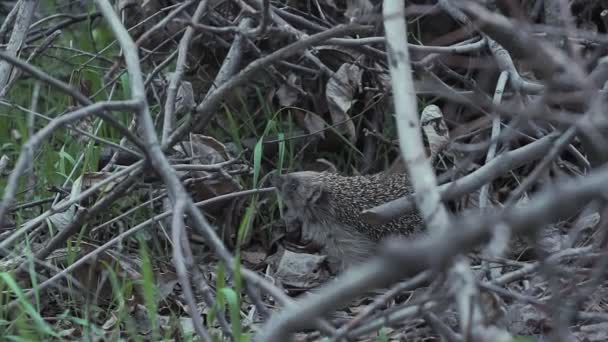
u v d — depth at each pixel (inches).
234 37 455.8
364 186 425.4
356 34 455.2
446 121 444.8
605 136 311.0
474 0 356.2
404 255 183.0
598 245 358.9
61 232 375.6
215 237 290.5
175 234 284.8
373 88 452.8
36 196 446.6
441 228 235.8
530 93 384.8
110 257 381.7
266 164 481.4
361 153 474.0
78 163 425.4
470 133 429.1
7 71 432.5
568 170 435.5
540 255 247.0
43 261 377.1
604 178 195.5
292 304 267.0
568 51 338.3
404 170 427.2
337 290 207.3
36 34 521.7
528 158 348.8
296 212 435.5
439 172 446.0
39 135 275.9
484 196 371.6
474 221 195.3
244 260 440.8
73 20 519.2
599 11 464.8
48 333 324.8
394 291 269.4
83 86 493.4
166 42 451.8
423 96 466.9
